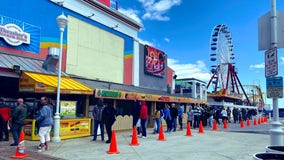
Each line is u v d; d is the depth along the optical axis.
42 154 8.91
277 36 5.59
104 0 21.69
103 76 20.52
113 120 11.98
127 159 8.47
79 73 18.17
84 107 15.27
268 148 4.34
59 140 11.96
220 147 11.45
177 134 16.34
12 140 11.48
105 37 20.89
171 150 10.35
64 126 12.90
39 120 9.49
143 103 14.20
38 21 15.59
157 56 28.19
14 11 14.32
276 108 5.36
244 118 36.38
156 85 28.03
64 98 16.84
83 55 18.59
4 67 12.27
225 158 9.02
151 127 21.59
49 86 12.52
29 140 11.83
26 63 14.04
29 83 12.79
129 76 23.75
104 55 20.72
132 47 24.30
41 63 15.20
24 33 14.73
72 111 13.71
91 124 14.55
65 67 17.02
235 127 24.38
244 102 73.62
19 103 10.31
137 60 24.73
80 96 16.03
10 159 8.05
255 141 13.82
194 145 11.83
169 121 17.58
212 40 58.09
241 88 73.00
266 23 5.81
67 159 8.29
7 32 13.88
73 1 17.92
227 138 14.91
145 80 26.03
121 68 22.70
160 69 28.64
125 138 13.62
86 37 18.95
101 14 20.50
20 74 13.07
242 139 14.66
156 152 9.83
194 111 22.44
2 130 11.26
